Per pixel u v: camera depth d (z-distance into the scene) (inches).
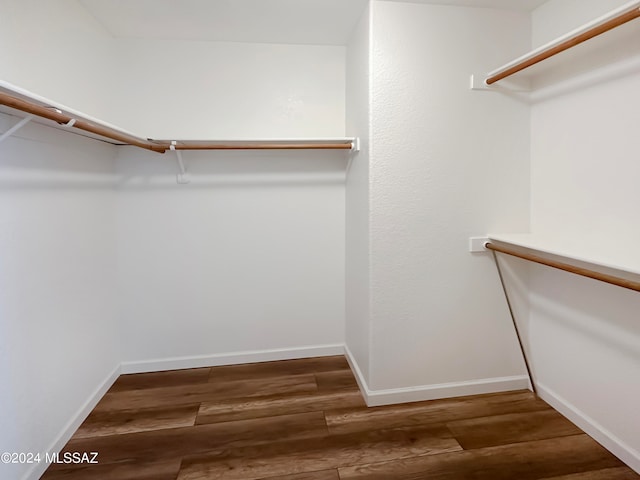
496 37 67.4
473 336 71.1
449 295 69.4
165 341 84.4
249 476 51.9
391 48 64.1
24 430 49.1
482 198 68.8
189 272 84.1
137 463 54.5
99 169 72.1
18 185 48.7
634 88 49.6
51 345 55.9
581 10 57.6
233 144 73.6
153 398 72.1
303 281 88.8
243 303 87.0
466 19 66.2
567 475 51.4
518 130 69.1
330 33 78.0
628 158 50.7
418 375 69.8
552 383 67.6
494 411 66.6
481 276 70.2
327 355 91.4
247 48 82.0
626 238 51.3
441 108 66.2
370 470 52.8
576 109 59.0
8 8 46.4
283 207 86.3
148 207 81.2
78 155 64.2
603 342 56.2
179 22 71.9
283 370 83.9
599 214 55.4
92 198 69.4
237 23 72.8
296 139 73.3
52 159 56.4
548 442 58.1
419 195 66.8
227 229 84.7
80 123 45.2
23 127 49.4
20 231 49.1
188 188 82.3
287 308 88.9
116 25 72.6
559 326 65.2
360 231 72.9
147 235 81.7
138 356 83.4
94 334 69.9
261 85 82.8
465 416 65.2
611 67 52.7
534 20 67.9
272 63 83.0
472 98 67.1
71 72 61.4
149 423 64.1
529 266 71.9
